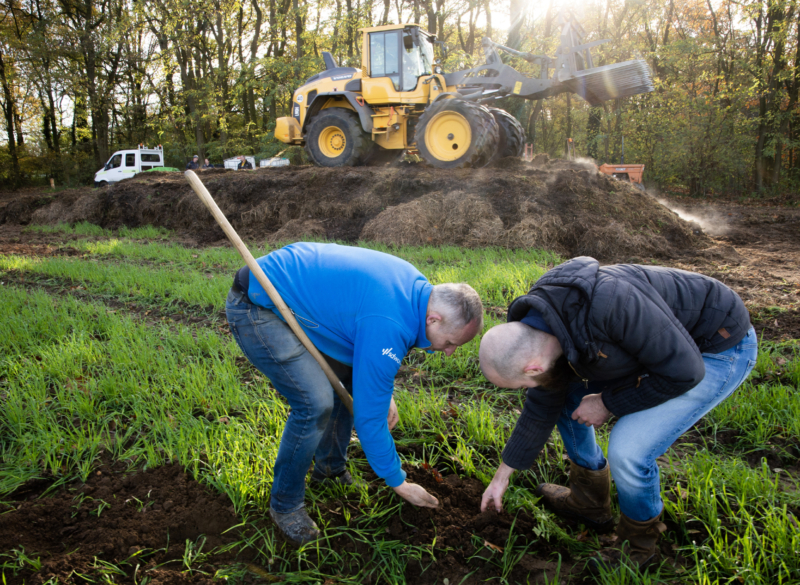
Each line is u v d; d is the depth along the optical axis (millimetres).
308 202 11008
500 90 10766
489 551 2229
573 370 2008
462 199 9578
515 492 2561
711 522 2289
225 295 5957
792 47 20422
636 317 1679
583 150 23547
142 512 2443
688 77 22219
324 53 13000
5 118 33219
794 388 3594
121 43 28391
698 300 1880
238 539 2316
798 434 3012
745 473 2590
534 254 8203
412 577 2178
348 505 2545
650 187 21984
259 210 11352
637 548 2150
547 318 1752
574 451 2348
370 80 11336
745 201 19156
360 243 9492
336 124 11961
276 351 2080
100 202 13352
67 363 3904
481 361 1866
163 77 29844
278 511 2283
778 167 20859
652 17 23781
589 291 1725
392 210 9844
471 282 6281
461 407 3475
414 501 2217
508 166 10664
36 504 2449
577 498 2416
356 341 1902
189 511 2426
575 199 9453
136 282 6816
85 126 32656
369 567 2207
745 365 1945
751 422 3172
